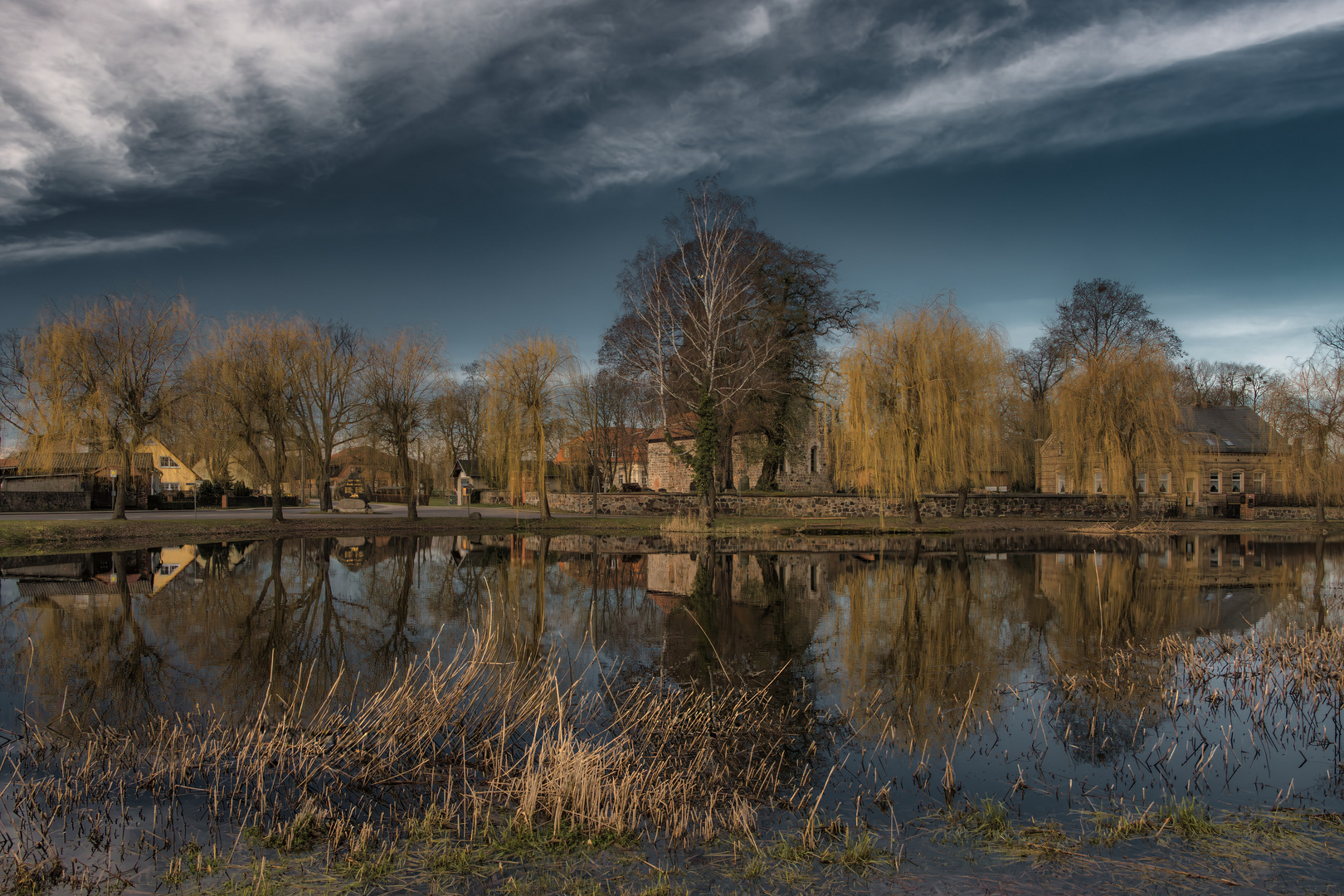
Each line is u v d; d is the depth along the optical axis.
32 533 24.09
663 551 23.95
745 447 41.97
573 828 5.12
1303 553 24.25
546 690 7.69
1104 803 5.62
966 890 4.38
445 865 4.66
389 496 62.12
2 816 5.31
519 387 30.16
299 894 4.34
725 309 29.31
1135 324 41.78
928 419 27.73
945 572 18.81
